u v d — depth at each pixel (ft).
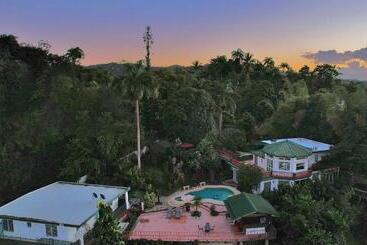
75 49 211.61
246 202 123.65
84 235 112.37
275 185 159.33
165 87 224.12
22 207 121.90
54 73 189.88
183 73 287.07
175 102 200.54
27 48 189.06
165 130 201.57
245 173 158.20
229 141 199.62
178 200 148.77
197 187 164.86
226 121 241.76
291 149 161.79
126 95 161.89
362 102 182.60
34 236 112.88
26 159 162.50
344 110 186.91
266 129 226.17
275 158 161.27
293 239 113.09
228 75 341.00
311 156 169.78
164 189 158.81
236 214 118.83
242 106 280.51
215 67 348.38
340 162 163.73
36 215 114.32
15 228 114.42
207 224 119.03
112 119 179.63
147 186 151.33
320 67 349.61
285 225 115.24
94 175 157.79
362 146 159.84
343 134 177.17
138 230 120.88
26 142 164.14
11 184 157.17
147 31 277.44
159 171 166.91
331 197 140.67
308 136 208.33
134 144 179.22
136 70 160.86
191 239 114.11
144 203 140.97
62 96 181.47
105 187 141.59
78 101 182.29
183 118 195.93
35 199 129.59
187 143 196.24
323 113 201.36
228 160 179.83
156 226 124.16
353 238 144.05
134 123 186.80
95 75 226.58
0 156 157.07
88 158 159.22
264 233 115.44
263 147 180.86
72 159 160.04
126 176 156.15
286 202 126.21
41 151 166.20
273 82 328.90
